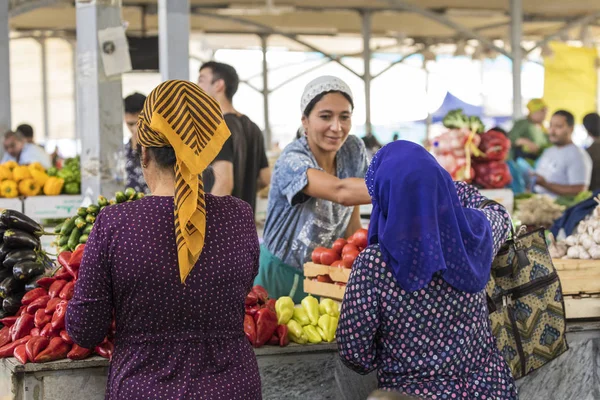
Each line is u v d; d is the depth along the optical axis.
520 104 13.99
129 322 2.26
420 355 2.37
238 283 2.34
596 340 3.27
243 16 16.66
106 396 2.30
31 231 3.28
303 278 3.84
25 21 16.94
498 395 2.41
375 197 2.38
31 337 2.69
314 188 3.59
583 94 13.29
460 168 5.60
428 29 18.47
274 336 2.88
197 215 2.24
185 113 2.22
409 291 2.32
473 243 2.36
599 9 16.09
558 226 4.72
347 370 2.94
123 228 2.22
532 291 2.85
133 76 22.34
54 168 7.04
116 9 5.02
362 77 16.84
